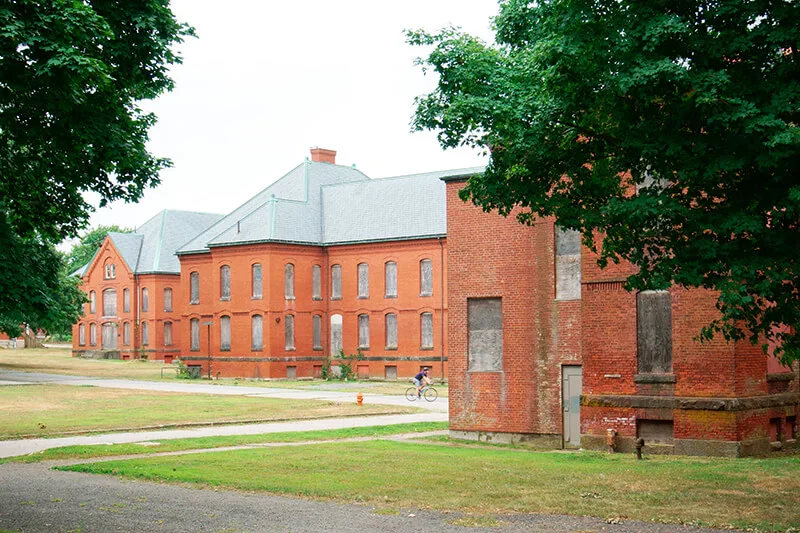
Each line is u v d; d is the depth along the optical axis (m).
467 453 25.47
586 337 26.22
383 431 33.78
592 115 16.78
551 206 17.52
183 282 75.44
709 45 14.72
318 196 75.88
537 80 17.62
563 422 27.89
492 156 18.02
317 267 71.50
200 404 45.69
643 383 25.17
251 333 69.50
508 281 29.08
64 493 18.02
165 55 19.58
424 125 18.73
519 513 15.59
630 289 16.22
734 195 15.26
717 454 23.89
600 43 15.33
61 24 15.98
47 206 21.80
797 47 14.60
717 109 14.20
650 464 22.28
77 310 74.88
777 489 17.94
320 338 71.19
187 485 19.05
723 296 14.27
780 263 14.30
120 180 20.27
